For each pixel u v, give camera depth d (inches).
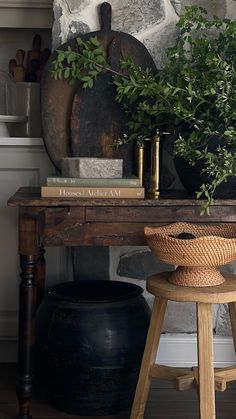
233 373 81.6
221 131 87.0
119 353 87.5
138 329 89.6
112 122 101.1
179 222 84.5
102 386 88.4
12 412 90.2
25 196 88.8
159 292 80.0
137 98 97.4
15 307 109.3
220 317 108.9
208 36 103.3
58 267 108.3
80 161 87.6
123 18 102.9
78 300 89.7
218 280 81.4
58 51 97.3
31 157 105.9
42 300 98.7
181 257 78.0
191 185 89.8
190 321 108.9
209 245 76.7
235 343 86.9
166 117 95.8
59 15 101.7
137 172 99.0
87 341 87.0
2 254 108.5
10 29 122.0
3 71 116.2
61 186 86.8
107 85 100.7
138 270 108.3
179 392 99.8
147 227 82.5
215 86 85.3
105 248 107.9
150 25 103.0
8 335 110.0
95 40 97.9
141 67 101.3
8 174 106.6
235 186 87.6
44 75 101.0
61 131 101.4
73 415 90.5
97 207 84.4
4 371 106.5
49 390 92.4
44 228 84.4
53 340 88.4
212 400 77.0
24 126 116.0
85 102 100.6
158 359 108.2
